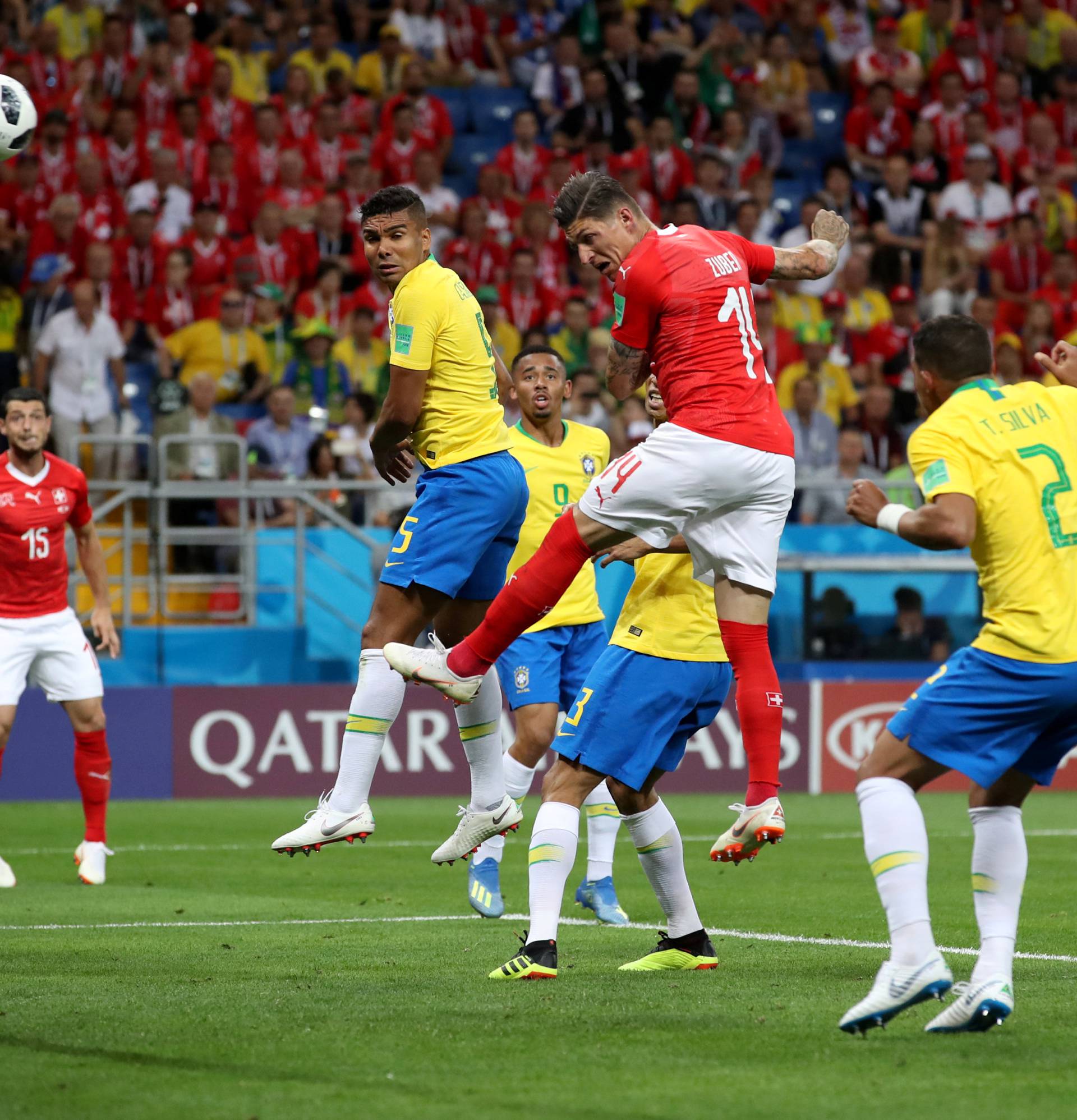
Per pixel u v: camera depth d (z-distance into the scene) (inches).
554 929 762.8
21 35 2516.0
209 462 1932.8
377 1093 524.4
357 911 1017.5
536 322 2294.5
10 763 1817.2
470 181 2635.3
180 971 779.4
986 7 2874.0
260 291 2145.7
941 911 1005.2
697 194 2509.8
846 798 1894.7
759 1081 542.0
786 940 893.8
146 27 2527.1
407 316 791.1
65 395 2014.0
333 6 2733.8
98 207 2282.2
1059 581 606.9
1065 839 1464.1
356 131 2527.1
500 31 2815.0
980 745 611.8
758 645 733.9
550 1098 518.0
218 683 1923.0
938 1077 548.4
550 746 1053.8
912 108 2783.0
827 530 2057.1
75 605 1955.0
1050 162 2758.4
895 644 2018.9
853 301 2384.4
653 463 708.7
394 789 1881.2
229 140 2425.0
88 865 1179.3
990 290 2497.5
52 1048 594.9
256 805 1784.0
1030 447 611.8
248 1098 517.7
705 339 714.2
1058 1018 656.4
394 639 813.9
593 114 2600.9
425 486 812.6
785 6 2910.9
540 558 725.3
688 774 1931.6
